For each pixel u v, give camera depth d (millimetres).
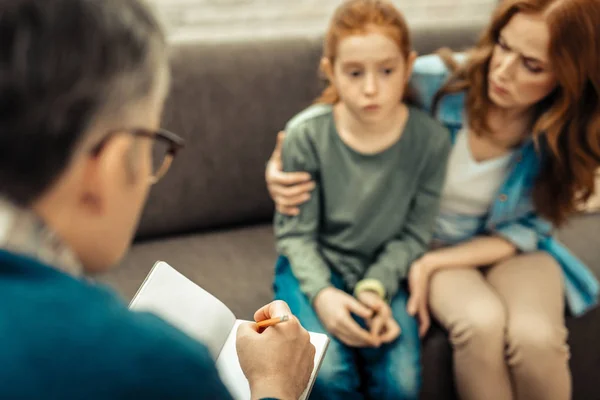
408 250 1275
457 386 1263
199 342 482
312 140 1233
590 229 1581
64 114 414
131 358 424
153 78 466
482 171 1286
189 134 1454
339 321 1153
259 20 1762
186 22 1690
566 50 1081
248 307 1326
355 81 1125
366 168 1231
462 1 1963
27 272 417
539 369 1191
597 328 1416
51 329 405
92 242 482
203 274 1401
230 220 1572
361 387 1244
